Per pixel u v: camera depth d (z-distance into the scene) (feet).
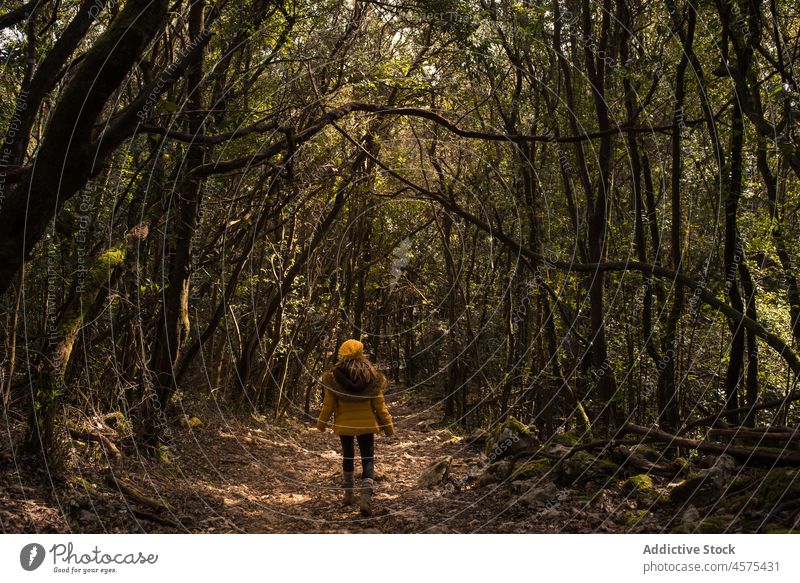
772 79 25.62
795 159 19.60
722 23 21.01
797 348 25.16
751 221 24.76
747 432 18.98
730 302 23.08
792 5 25.48
